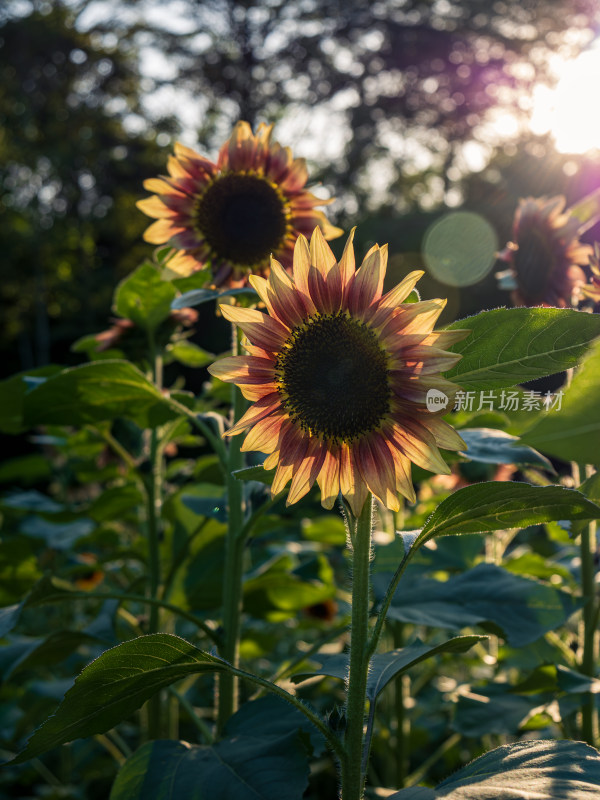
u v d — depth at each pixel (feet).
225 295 2.40
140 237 24.97
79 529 4.77
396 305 1.65
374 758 3.70
